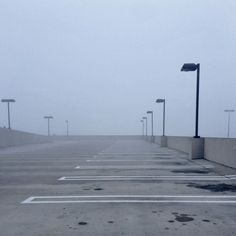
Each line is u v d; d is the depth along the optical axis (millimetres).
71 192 9539
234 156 14969
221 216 6836
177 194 9117
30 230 5965
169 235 5660
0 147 40031
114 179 12102
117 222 6406
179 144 30266
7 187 10562
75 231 5883
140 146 43125
